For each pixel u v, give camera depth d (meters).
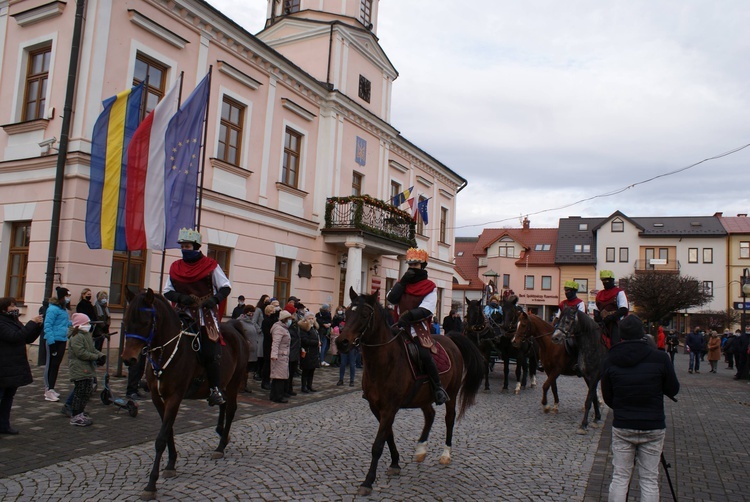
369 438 7.66
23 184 13.02
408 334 6.04
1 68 13.81
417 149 26.61
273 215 17.88
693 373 22.47
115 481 5.38
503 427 8.80
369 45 23.23
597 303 9.91
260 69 17.41
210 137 15.61
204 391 5.89
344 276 21.36
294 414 9.16
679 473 6.56
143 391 9.92
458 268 57.03
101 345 11.42
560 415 10.11
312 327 11.79
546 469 6.51
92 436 6.95
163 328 5.34
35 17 13.15
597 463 6.87
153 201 11.34
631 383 4.58
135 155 11.14
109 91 12.78
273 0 23.58
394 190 25.64
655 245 50.88
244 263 16.72
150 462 6.04
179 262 6.05
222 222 15.93
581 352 9.03
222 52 16.02
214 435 7.42
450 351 6.81
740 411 11.66
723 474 6.56
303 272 19.28
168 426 5.22
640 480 4.59
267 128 17.75
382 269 23.62
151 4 13.77
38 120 12.77
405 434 8.01
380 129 23.50
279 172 18.33
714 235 49.72
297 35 21.95
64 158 12.09
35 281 12.47
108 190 10.96
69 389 9.64
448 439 6.63
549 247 54.38
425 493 5.45
